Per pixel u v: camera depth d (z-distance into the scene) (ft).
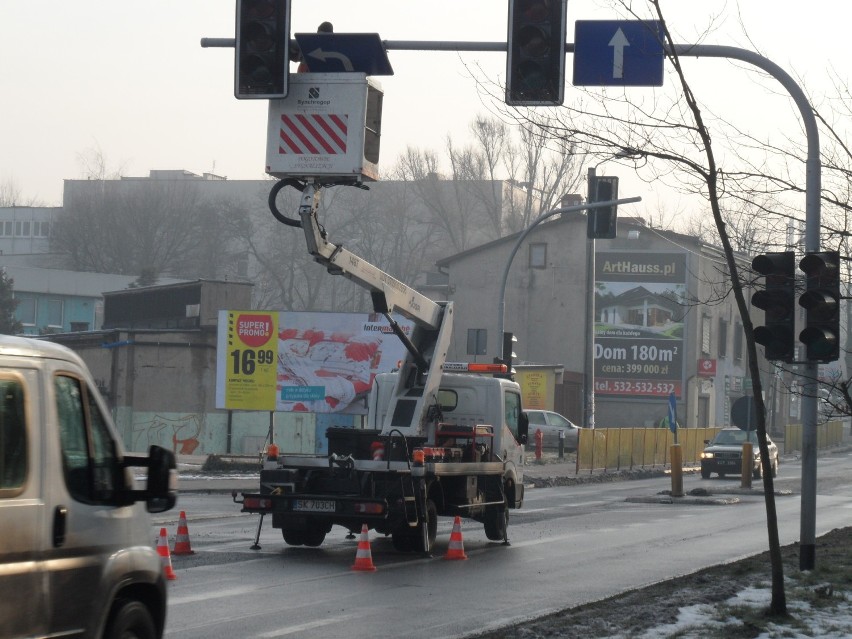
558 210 125.29
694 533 85.56
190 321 193.57
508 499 80.18
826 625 42.16
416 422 72.28
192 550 67.92
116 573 26.07
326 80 55.47
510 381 81.82
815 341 49.62
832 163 56.39
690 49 50.70
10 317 292.81
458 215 375.45
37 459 23.65
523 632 40.57
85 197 419.33
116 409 180.65
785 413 330.34
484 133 363.35
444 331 75.31
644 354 266.98
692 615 44.14
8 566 22.65
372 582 56.39
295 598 50.78
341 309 405.59
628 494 132.77
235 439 179.32
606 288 269.03
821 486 152.25
